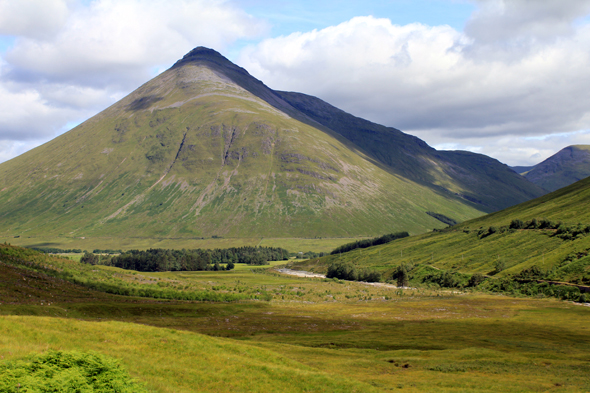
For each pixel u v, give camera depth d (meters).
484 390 44.16
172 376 36.94
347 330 91.38
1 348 31.97
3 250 131.88
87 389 25.61
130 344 43.66
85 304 85.62
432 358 60.91
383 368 53.94
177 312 97.94
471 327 98.06
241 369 42.44
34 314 66.00
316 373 45.09
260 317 104.62
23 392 23.31
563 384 46.88
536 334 89.00
